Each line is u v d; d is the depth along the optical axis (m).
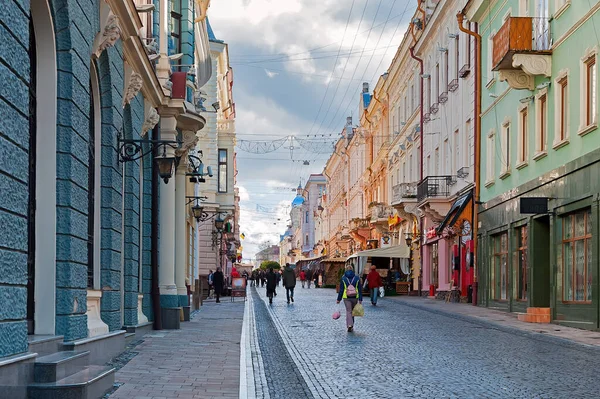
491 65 29.25
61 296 10.05
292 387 10.33
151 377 10.85
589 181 19.39
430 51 41.38
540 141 23.73
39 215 9.92
